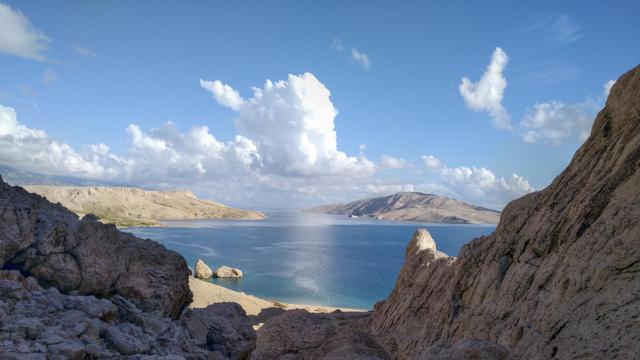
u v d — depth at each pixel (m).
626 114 24.95
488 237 34.66
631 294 16.83
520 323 22.97
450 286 35.03
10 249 18.00
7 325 12.66
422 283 43.97
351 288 121.69
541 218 27.42
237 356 21.53
